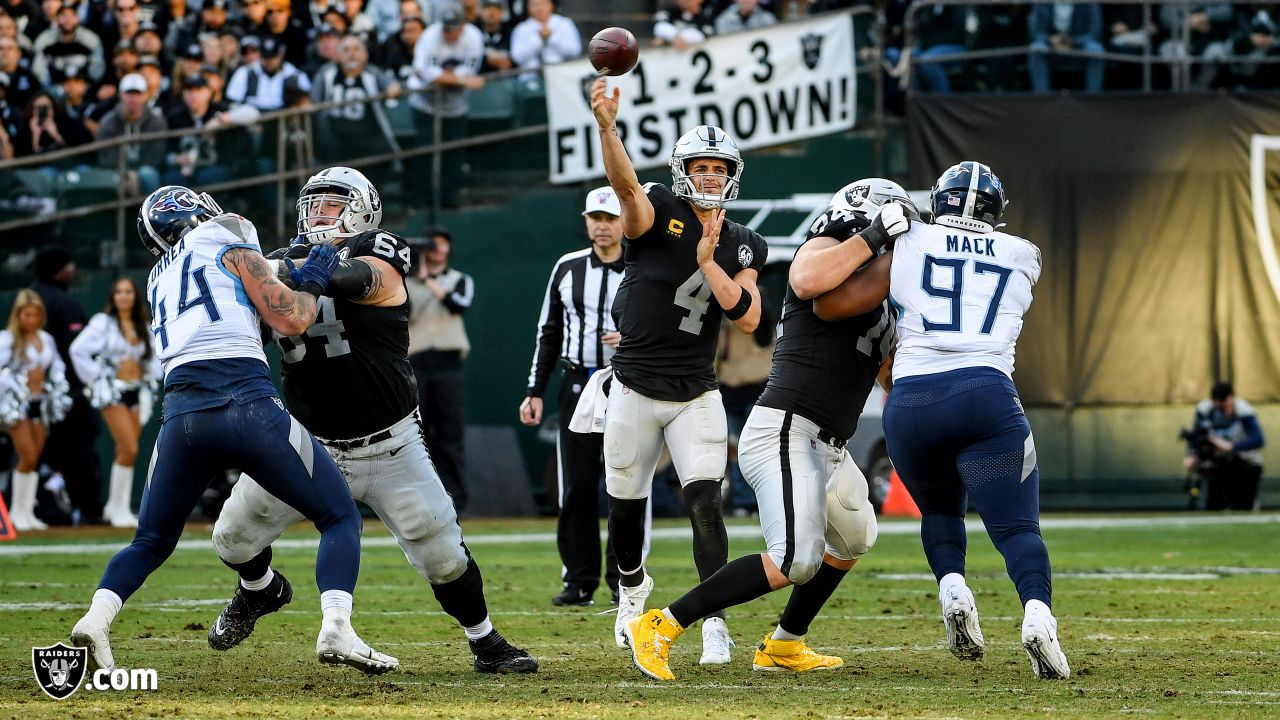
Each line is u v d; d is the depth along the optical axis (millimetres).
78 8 55969
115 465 44844
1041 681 17500
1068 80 53844
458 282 48062
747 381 49969
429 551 17797
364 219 18266
